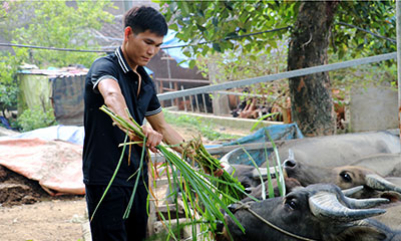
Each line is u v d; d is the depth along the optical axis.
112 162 3.42
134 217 3.62
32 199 6.81
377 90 11.26
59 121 11.13
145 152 3.60
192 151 3.78
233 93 13.73
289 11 7.18
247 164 6.02
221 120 14.44
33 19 9.67
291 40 7.05
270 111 13.53
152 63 17.22
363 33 7.23
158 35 3.38
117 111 3.08
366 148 6.21
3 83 10.56
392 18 7.28
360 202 3.41
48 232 5.41
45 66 11.89
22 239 5.17
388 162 5.21
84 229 5.01
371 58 6.10
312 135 7.08
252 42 7.25
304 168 4.59
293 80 7.16
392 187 4.15
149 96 3.64
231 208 3.69
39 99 11.02
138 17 3.34
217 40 6.77
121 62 3.42
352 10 7.01
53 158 7.47
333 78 9.67
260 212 3.59
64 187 7.03
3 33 8.97
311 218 3.41
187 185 3.44
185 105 16.92
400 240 3.24
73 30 10.59
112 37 11.12
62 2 10.39
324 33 6.85
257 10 6.64
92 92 3.38
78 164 7.58
